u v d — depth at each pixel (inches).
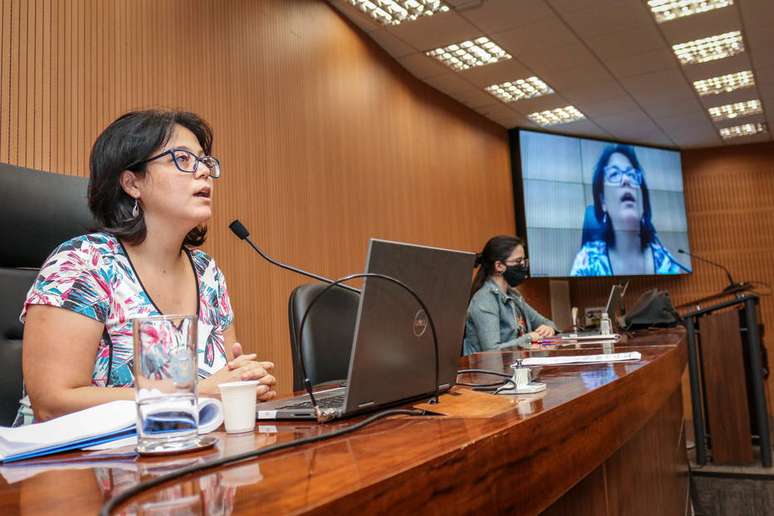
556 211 313.7
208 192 54.9
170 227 54.4
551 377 56.5
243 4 153.9
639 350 86.2
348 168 193.8
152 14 128.0
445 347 47.3
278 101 163.6
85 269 49.6
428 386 45.6
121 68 120.0
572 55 232.8
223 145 142.9
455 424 34.0
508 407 38.8
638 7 200.7
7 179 57.2
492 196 290.5
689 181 376.5
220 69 144.3
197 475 24.8
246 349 143.3
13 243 56.9
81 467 28.8
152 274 54.8
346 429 33.3
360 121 203.5
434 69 239.0
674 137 345.4
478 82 253.4
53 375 45.3
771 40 230.4
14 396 53.6
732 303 171.5
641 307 168.2
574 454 38.1
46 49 106.8
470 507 26.9
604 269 323.0
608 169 335.6
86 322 47.8
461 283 48.1
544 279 319.6
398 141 226.7
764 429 166.2
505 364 77.7
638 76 256.4
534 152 312.3
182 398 31.2
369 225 202.2
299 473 24.3
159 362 30.9
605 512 50.6
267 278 152.3
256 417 41.5
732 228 369.1
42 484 25.7
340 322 79.4
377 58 217.5
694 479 162.9
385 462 25.1
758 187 369.1
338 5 192.4
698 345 184.4
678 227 354.6
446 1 190.7
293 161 167.3
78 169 110.5
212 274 63.1
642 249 338.0
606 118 306.0
